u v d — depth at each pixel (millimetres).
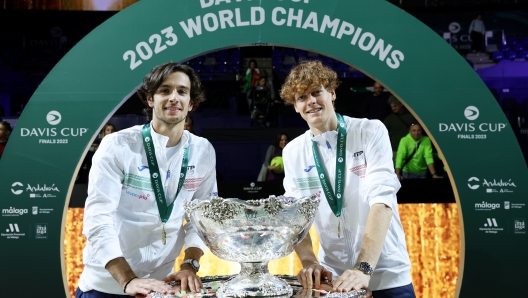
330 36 2400
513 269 2385
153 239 2059
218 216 1544
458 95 2393
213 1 2389
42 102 2406
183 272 1824
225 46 2396
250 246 1564
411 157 4695
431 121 2398
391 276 2086
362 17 2398
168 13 2402
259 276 1645
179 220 2084
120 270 1796
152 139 2021
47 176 2402
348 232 2096
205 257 3775
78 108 2408
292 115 5641
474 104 2391
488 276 2395
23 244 2402
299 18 2396
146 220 2023
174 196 2066
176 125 1997
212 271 3775
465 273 2410
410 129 4723
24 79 6211
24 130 2402
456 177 2404
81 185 4055
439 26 6172
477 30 6105
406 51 2398
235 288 1594
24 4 5656
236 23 2396
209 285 1818
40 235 2402
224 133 5043
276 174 4742
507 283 2391
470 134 2395
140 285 1694
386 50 2400
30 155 2404
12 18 6199
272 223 1549
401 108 4988
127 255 2037
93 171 1967
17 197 2398
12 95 6195
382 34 2395
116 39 2406
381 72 2402
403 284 2107
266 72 5555
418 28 2395
